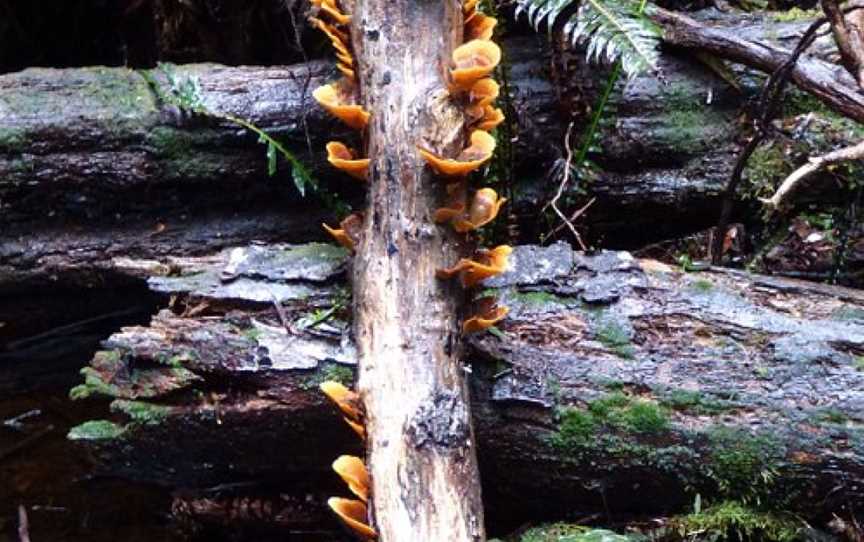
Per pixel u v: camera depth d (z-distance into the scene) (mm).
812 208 2363
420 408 1951
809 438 2041
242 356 2082
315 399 2082
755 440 2049
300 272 2127
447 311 2010
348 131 2365
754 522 2059
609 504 2129
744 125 2357
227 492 2219
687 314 2104
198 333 2098
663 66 2367
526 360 2084
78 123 2342
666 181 2377
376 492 1930
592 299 2109
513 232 2318
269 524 2227
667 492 2096
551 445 2082
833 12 2137
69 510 2365
